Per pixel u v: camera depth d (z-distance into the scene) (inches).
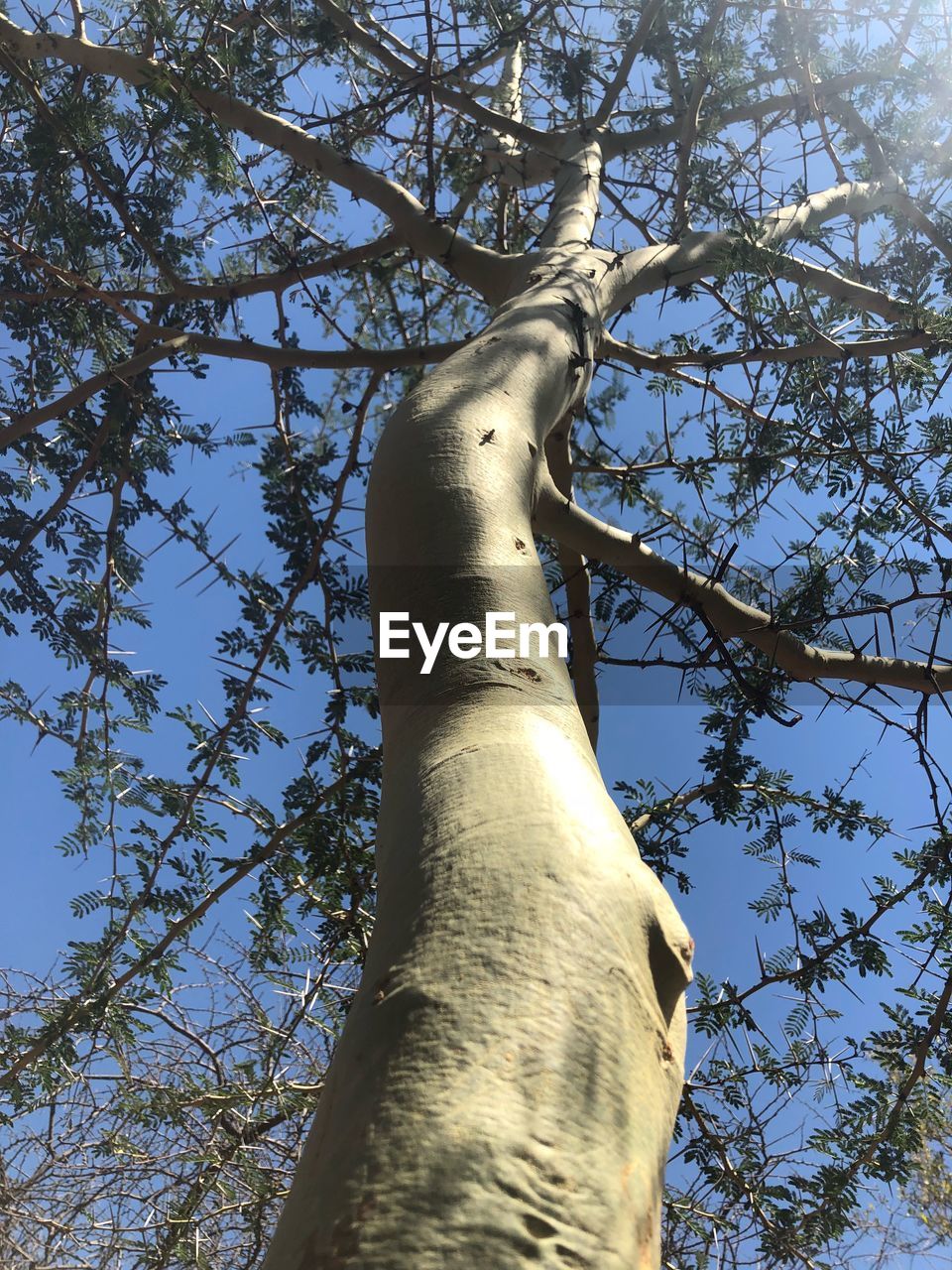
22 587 131.9
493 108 186.1
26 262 134.6
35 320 147.3
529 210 197.6
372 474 70.2
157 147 133.9
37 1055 117.6
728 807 123.2
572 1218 25.7
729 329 157.5
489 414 72.2
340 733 126.6
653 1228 28.0
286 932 127.9
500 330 89.4
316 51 141.8
